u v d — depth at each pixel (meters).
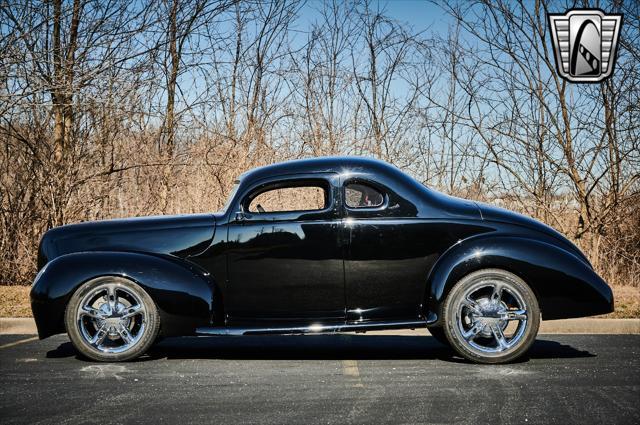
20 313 7.64
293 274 5.57
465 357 5.47
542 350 6.07
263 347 6.36
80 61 10.04
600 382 4.80
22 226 10.13
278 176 5.69
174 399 4.41
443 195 5.79
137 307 5.55
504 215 5.65
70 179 10.12
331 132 11.52
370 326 5.47
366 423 3.86
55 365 5.49
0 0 9.47
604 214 10.06
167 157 10.95
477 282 5.40
